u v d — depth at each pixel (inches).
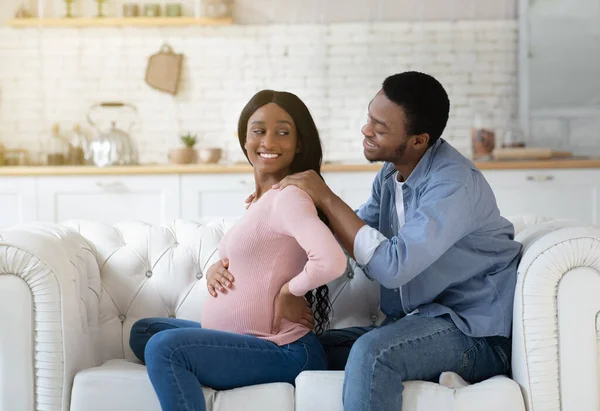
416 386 84.0
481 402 82.7
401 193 95.4
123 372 89.4
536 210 201.3
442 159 91.4
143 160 237.1
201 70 236.5
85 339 97.5
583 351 84.7
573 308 84.7
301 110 93.7
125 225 112.9
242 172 201.3
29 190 201.5
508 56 234.4
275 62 236.1
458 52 234.7
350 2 234.8
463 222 86.9
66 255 94.5
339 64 235.5
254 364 86.0
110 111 236.2
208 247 108.4
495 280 90.0
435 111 90.3
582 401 84.5
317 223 84.5
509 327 88.7
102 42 235.3
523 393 85.7
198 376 84.8
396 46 235.1
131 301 107.5
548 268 85.0
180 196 201.9
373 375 81.7
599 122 231.1
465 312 89.4
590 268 85.0
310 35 235.3
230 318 89.1
